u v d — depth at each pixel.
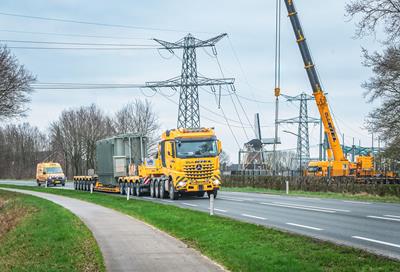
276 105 51.31
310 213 21.17
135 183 38.25
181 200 31.06
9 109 42.03
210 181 31.02
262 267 9.91
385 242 13.02
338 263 10.01
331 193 39.22
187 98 51.59
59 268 10.20
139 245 13.27
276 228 15.74
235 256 11.23
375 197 34.03
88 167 92.94
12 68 41.69
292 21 45.78
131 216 21.61
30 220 21.09
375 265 9.73
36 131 131.62
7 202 36.78
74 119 98.50
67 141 99.12
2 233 20.47
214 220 17.77
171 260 11.13
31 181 95.50
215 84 51.31
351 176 45.50
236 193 39.59
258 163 67.38
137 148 42.09
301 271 9.45
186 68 51.69
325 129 46.69
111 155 42.97
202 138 31.28
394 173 50.34
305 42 45.78
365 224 17.02
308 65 45.91
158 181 34.03
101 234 15.48
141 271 9.99
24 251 12.91
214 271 9.95
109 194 41.19
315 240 12.84
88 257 11.53
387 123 33.44
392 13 24.39
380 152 35.41
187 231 15.81
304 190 43.84
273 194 37.97
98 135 92.56
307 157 82.56
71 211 24.34
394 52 31.38
